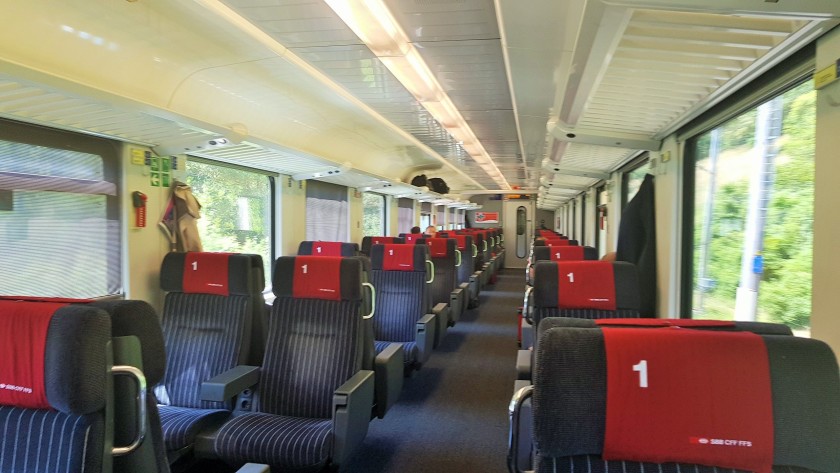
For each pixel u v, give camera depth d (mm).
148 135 3039
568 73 2279
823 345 1067
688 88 2412
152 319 1565
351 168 5188
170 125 2816
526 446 2125
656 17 1688
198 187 4203
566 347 1100
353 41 2703
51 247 2744
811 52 1780
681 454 1055
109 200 3090
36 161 2670
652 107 2766
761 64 1922
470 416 3768
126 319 1477
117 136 2984
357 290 2896
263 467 1609
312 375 2811
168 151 3348
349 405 2348
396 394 3271
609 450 1078
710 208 3088
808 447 1021
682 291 3363
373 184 7168
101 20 2127
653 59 2049
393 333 4750
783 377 1045
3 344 1276
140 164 3254
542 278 2936
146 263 3307
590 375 1083
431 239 6293
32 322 1260
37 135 2672
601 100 2676
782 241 2201
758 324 1383
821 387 1034
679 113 2877
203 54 2676
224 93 3193
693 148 3297
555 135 3645
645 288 3795
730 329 1363
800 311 2021
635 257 3914
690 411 1056
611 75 2254
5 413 1289
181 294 3176
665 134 3408
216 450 2365
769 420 1034
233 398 2896
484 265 10086
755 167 2461
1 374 1276
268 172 5160
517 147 6562
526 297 3611
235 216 4727
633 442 1064
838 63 1541
